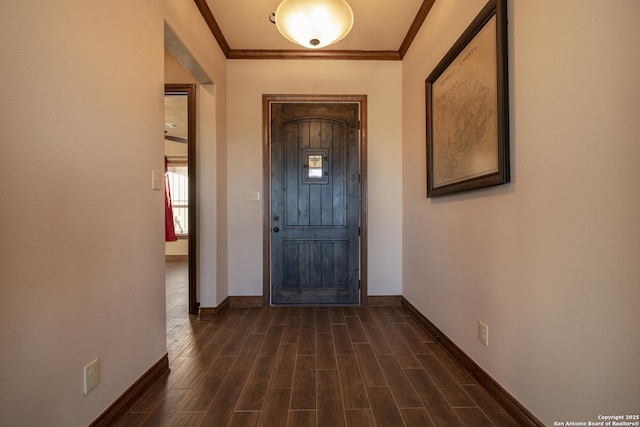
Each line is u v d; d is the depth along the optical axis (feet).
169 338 7.62
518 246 4.45
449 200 6.73
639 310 2.81
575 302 3.47
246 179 10.16
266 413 4.74
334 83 10.18
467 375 5.82
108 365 4.37
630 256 2.88
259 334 7.86
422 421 4.55
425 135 8.07
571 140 3.49
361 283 10.32
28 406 3.18
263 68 10.11
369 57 10.16
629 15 2.85
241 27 8.77
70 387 3.70
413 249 9.18
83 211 3.91
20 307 3.11
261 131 10.15
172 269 17.74
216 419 4.60
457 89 6.19
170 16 6.14
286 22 6.26
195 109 9.10
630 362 2.89
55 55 3.49
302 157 10.30
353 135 10.29
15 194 3.06
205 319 8.97
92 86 4.05
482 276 5.42
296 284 10.36
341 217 10.34
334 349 6.98
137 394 5.00
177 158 21.04
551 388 3.85
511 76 4.55
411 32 8.86
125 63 4.73
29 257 3.20
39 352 3.31
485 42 5.16
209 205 9.13
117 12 4.54
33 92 3.23
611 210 3.04
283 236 10.31
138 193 5.07
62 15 3.59
